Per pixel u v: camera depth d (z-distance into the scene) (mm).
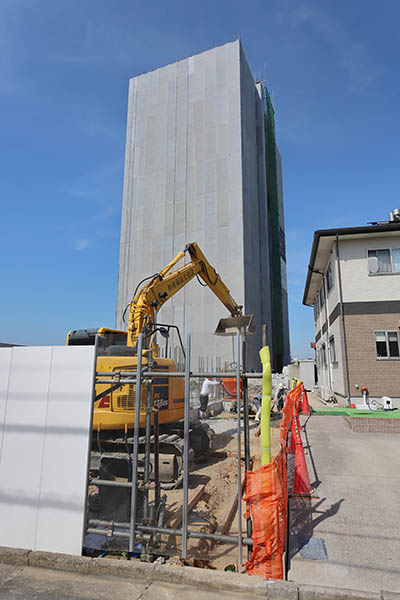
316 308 29125
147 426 4559
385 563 4191
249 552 4160
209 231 32125
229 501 6387
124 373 4566
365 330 17281
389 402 15641
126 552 4312
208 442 9211
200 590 3604
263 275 36656
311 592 3463
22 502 4422
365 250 18078
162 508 4738
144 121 37531
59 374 4602
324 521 5344
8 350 4805
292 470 7730
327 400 20172
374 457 8773
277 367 41812
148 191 35719
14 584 3729
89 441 4367
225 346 28969
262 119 40750
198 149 34156
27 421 4582
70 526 4242
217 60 35094
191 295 30969
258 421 13648
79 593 3557
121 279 35188
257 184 37969
